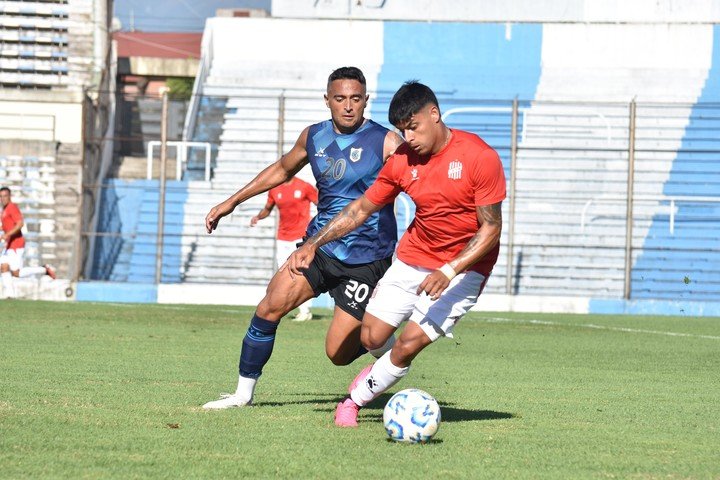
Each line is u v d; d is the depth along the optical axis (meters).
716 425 19.77
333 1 90.25
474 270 17.86
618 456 15.99
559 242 70.69
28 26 83.75
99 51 84.00
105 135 79.62
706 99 85.12
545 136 78.69
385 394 23.47
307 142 20.31
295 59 90.06
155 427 17.53
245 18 90.25
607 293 68.06
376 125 20.16
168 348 34.19
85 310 53.41
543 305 63.81
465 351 36.59
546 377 28.42
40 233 74.12
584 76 87.12
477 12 89.75
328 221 20.00
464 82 86.38
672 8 88.50
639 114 81.81
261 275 69.12
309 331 43.44
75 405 20.05
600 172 74.88
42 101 77.75
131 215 72.75
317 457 15.13
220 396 21.00
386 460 15.04
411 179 17.52
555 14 89.31
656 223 71.12
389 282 18.50
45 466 14.08
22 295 64.38
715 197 69.31
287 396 22.58
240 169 76.94
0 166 75.19
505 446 16.58
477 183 17.05
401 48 89.62
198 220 71.81
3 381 23.97
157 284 64.44
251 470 14.10
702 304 63.12
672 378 28.81
